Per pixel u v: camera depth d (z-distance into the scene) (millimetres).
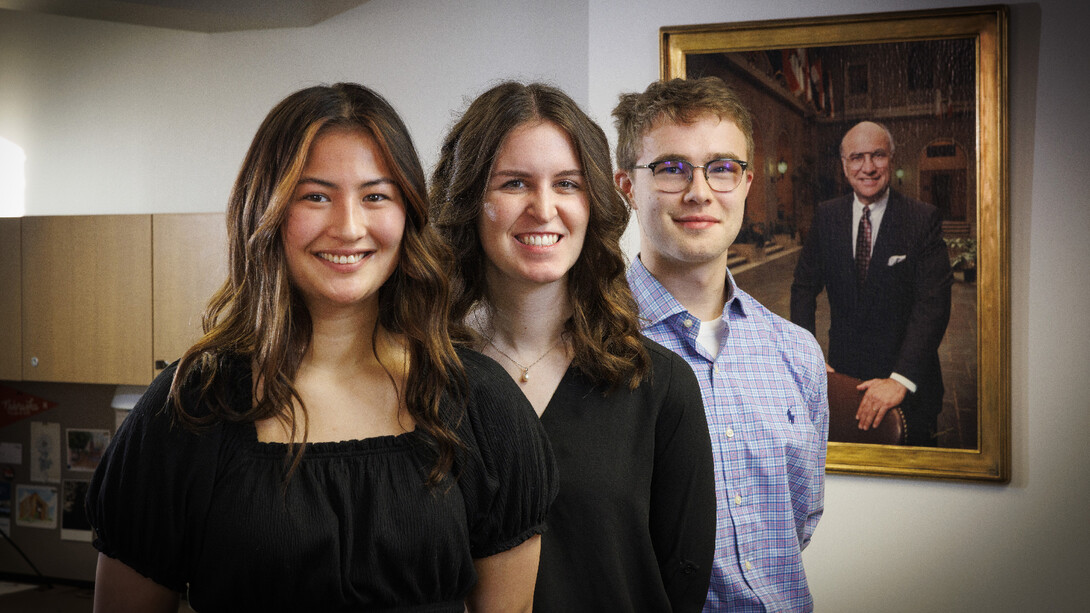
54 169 4902
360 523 1135
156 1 3936
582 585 1428
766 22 3186
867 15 3111
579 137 1425
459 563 1196
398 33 4207
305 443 1122
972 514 3172
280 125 1133
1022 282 3088
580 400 1490
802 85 3197
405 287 1241
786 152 3240
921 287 3146
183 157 4656
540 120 1420
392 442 1178
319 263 1132
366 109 1153
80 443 4918
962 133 3076
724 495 1768
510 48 4039
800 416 1881
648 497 1515
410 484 1162
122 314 4336
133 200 4754
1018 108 3061
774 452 1812
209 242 4199
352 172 1124
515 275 1441
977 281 3088
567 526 1435
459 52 4117
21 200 4969
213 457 1116
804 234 3250
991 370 3086
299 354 1197
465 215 1451
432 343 1221
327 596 1114
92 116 4824
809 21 3156
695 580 1562
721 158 1757
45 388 4973
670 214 1768
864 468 3229
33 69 4918
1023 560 3129
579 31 3947
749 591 1736
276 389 1134
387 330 1264
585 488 1438
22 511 5008
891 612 3258
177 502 1111
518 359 1523
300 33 4398
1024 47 3041
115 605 1143
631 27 3309
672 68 3250
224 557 1096
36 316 4469
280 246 1141
